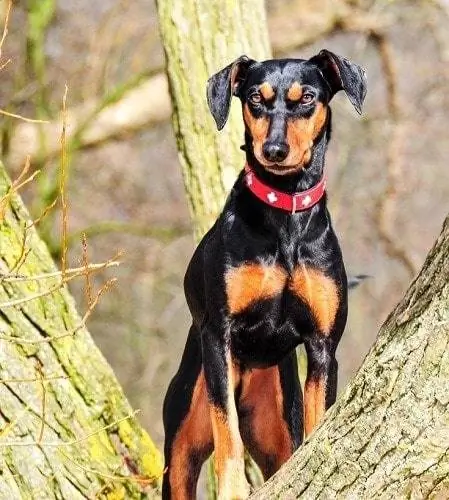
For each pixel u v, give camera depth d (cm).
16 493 639
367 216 1689
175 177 1789
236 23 863
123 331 1766
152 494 716
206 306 659
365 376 487
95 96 1659
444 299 457
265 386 700
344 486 495
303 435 701
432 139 1730
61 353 681
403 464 474
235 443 628
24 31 1567
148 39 1683
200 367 691
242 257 640
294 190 640
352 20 1638
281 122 634
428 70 1712
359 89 647
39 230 1455
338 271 647
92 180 1752
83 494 661
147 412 1722
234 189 661
